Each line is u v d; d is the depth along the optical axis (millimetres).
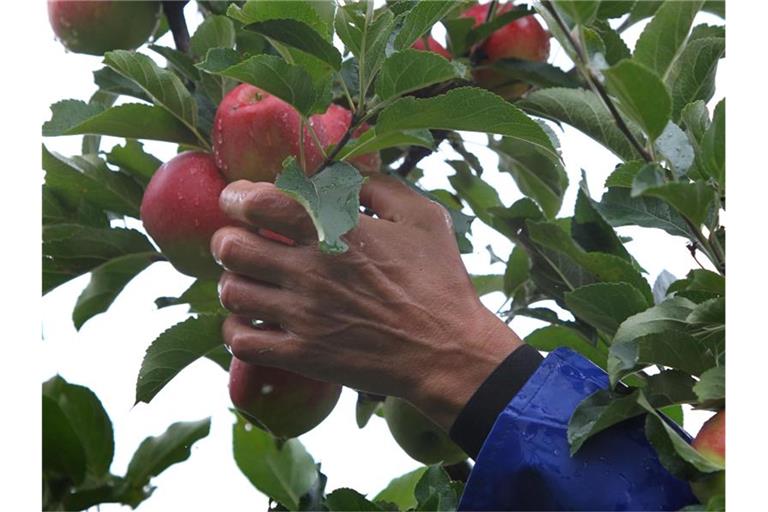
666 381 1000
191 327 1064
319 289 1043
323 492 1056
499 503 1014
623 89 941
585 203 1091
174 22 1150
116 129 1058
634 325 984
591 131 1091
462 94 973
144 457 1037
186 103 1052
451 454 1146
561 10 979
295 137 1021
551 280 1131
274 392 1091
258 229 1056
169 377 1078
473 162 1227
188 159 1055
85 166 1112
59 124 1061
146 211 1054
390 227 1066
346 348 1062
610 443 1014
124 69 1034
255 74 972
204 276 1080
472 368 1062
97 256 1103
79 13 1107
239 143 1022
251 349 1058
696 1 1038
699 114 1036
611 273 1052
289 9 1000
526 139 1000
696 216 972
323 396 1106
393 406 1145
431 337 1062
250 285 1050
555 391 1029
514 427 1016
